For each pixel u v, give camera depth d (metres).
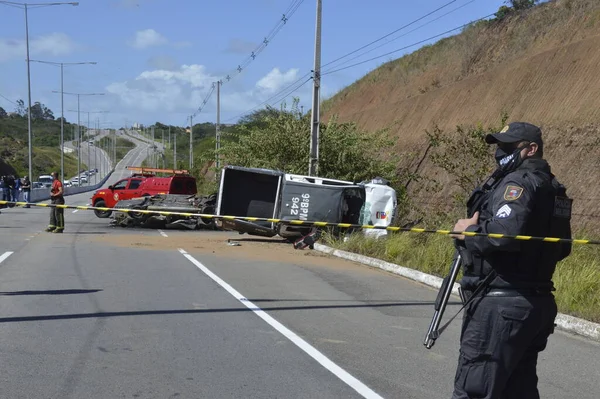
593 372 6.40
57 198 20.59
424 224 17.53
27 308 8.47
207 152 27.98
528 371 3.91
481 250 3.63
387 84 41.78
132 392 5.39
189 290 10.20
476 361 3.71
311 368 6.20
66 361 6.20
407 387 5.71
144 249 16.36
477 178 16.39
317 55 21.42
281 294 10.14
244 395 5.39
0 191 38.09
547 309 3.70
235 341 7.10
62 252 14.99
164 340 7.05
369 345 7.12
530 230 3.61
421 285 11.55
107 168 131.88
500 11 31.62
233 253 16.03
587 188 17.48
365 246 15.93
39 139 162.62
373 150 25.23
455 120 28.91
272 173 19.03
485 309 3.69
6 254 14.29
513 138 3.82
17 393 5.30
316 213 18.34
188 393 5.40
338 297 10.07
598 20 23.33
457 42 35.16
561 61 23.19
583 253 11.63
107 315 8.17
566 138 19.91
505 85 26.25
